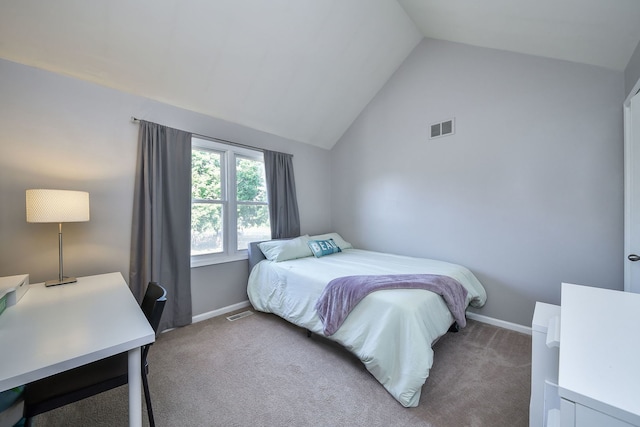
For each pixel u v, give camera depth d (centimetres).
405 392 146
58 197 161
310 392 160
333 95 321
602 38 174
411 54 314
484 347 212
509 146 244
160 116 238
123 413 143
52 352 84
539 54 225
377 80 329
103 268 211
